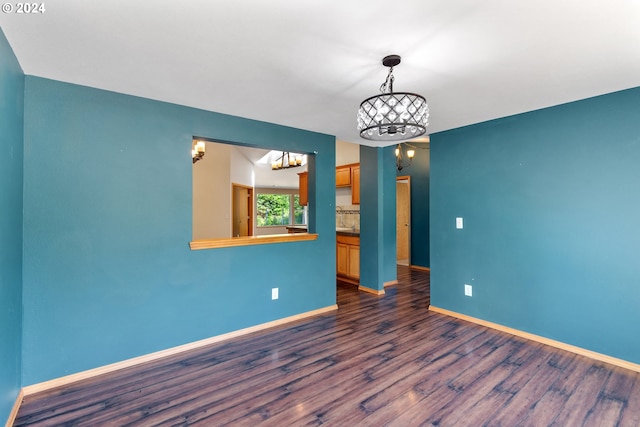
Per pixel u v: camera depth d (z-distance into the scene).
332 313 3.77
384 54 1.85
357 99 2.61
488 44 1.74
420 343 2.91
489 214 3.30
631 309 2.44
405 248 6.89
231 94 2.50
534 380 2.28
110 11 1.45
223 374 2.38
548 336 2.88
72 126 2.29
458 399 2.05
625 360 2.46
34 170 2.15
